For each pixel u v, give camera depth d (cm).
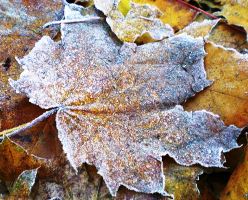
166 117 29
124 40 32
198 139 29
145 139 28
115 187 27
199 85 30
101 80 30
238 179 28
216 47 31
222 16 35
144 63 31
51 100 29
